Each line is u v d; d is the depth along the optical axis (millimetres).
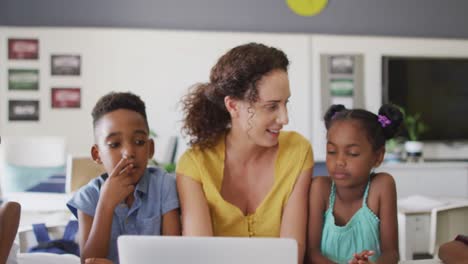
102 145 1407
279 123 1304
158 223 1410
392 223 1448
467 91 5609
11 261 1251
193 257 916
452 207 2086
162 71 5215
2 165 4059
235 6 5469
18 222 1106
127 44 5188
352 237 1448
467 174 5145
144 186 1438
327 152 1484
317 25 5566
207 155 1439
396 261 1363
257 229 1395
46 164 4258
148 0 5379
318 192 1473
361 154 1433
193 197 1384
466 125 5621
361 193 1481
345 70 5391
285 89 1297
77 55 5176
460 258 1292
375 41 5434
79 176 2594
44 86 5180
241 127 1354
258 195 1422
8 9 5297
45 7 5320
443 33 5672
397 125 1520
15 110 5180
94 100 5199
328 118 1603
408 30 5668
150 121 5211
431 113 5562
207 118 1450
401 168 5070
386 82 5457
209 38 5238
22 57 5160
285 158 1428
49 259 1397
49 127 5203
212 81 1382
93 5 5348
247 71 1282
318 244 1448
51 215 2910
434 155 5617
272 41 5312
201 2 5426
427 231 2480
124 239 924
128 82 5203
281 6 5520
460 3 5688
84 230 1395
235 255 912
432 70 5547
